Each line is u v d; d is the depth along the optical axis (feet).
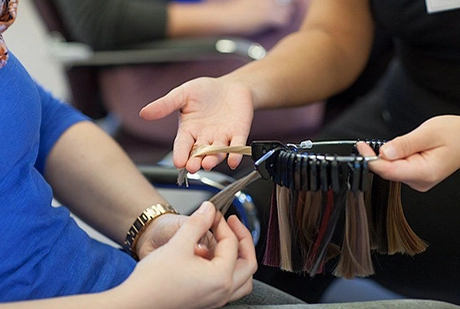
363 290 4.85
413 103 4.59
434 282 4.03
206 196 4.95
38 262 2.81
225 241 2.59
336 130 5.09
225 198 2.72
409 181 2.48
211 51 6.11
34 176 2.92
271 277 4.09
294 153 2.53
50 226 2.89
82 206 3.53
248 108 3.22
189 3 7.43
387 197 2.66
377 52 7.16
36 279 2.79
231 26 7.07
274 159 2.58
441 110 4.42
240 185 2.68
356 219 2.56
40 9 6.25
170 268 2.42
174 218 3.26
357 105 5.39
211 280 2.45
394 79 4.84
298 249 2.69
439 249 3.99
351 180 2.41
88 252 3.05
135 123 6.31
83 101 6.55
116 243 3.78
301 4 7.32
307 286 4.18
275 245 2.76
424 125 2.55
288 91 3.97
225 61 6.40
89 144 3.53
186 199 4.98
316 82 4.21
